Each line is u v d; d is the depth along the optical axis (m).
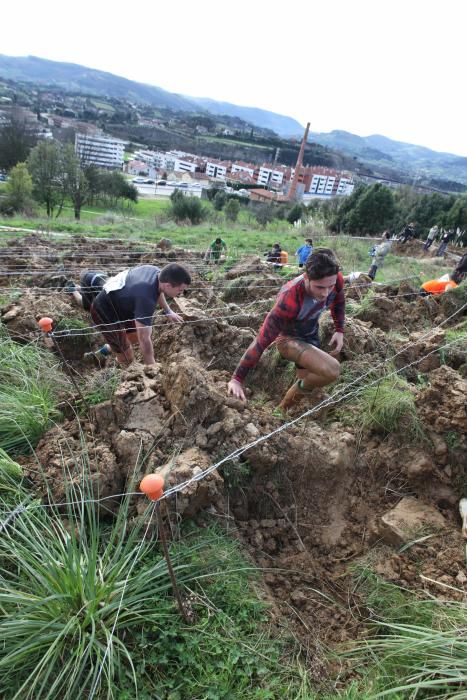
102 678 1.93
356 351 4.29
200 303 5.45
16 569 2.30
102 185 47.31
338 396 3.73
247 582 2.46
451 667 2.02
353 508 3.07
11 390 3.30
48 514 2.56
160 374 3.33
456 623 2.23
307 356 3.12
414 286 7.30
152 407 3.02
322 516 3.02
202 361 4.17
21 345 4.36
